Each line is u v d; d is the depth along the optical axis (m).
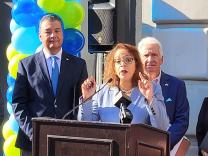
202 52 6.14
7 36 7.71
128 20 5.77
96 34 5.71
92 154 2.94
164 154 3.28
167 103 4.94
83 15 5.64
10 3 7.62
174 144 4.81
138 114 3.92
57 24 4.87
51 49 4.85
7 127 5.74
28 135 4.66
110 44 5.68
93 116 3.91
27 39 5.53
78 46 5.49
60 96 4.81
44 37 4.86
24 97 4.82
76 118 4.34
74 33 5.49
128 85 4.00
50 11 5.39
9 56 5.79
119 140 2.89
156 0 6.25
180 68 6.21
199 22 6.19
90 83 3.79
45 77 4.82
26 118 4.71
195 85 6.20
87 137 2.95
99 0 5.77
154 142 3.17
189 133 6.19
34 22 5.49
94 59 6.00
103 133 2.92
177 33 6.20
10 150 5.67
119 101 3.59
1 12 7.67
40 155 3.06
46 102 4.79
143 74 4.00
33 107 4.80
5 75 7.49
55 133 3.02
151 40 4.88
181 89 4.99
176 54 6.21
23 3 5.50
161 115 3.90
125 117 3.38
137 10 6.30
